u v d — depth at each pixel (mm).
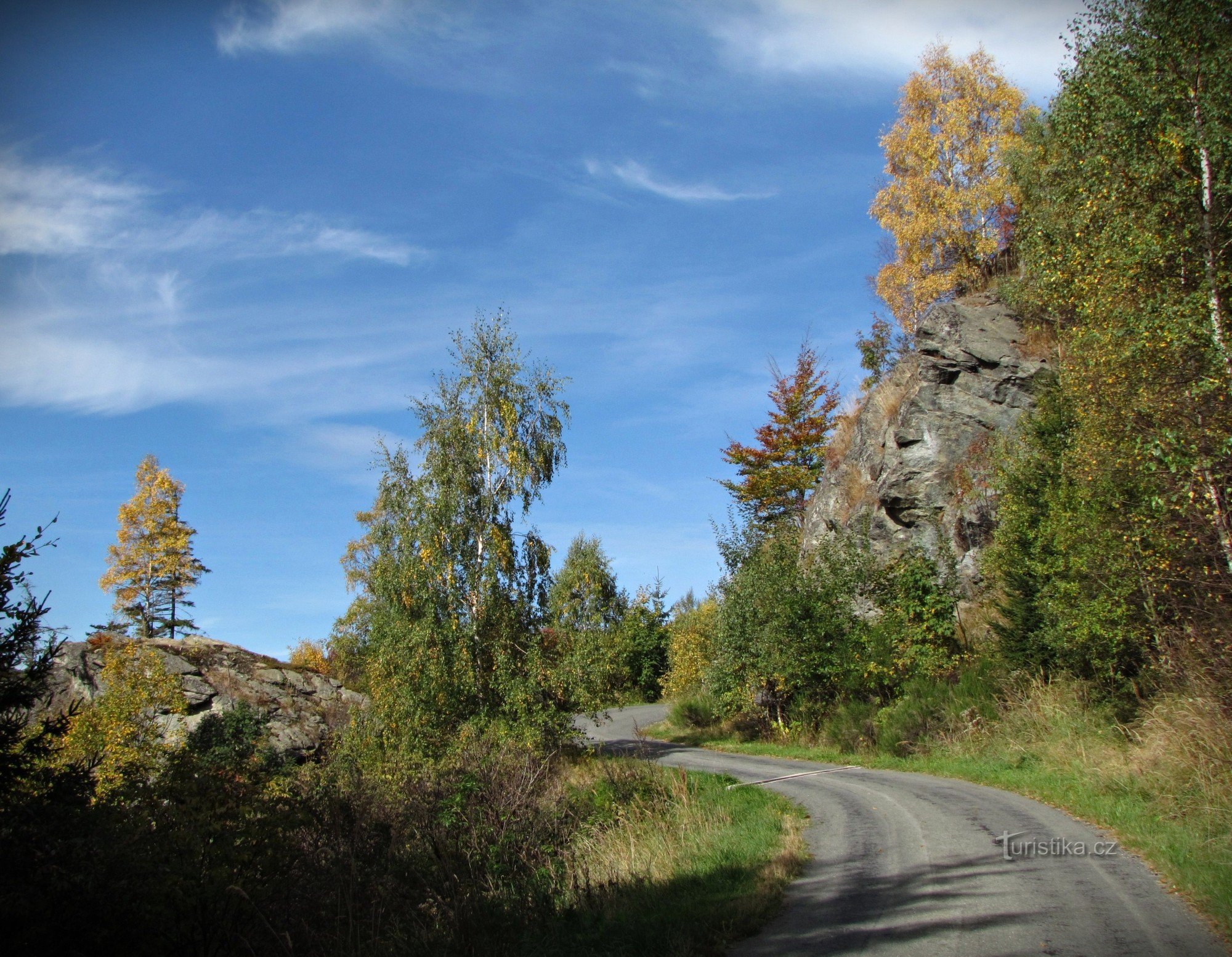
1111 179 14867
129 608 46562
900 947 6555
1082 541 14961
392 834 11414
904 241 35750
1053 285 16766
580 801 15664
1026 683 18656
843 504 31328
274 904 8766
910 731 20547
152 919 7301
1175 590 13570
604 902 9281
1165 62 14250
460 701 24172
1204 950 5988
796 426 44312
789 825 12258
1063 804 11961
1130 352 13328
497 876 11023
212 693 27406
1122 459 13469
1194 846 8555
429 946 8516
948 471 26047
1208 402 12586
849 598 26125
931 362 27438
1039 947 6289
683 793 15555
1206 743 10914
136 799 8539
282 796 9914
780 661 26016
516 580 25781
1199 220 13875
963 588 24094
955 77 36312
